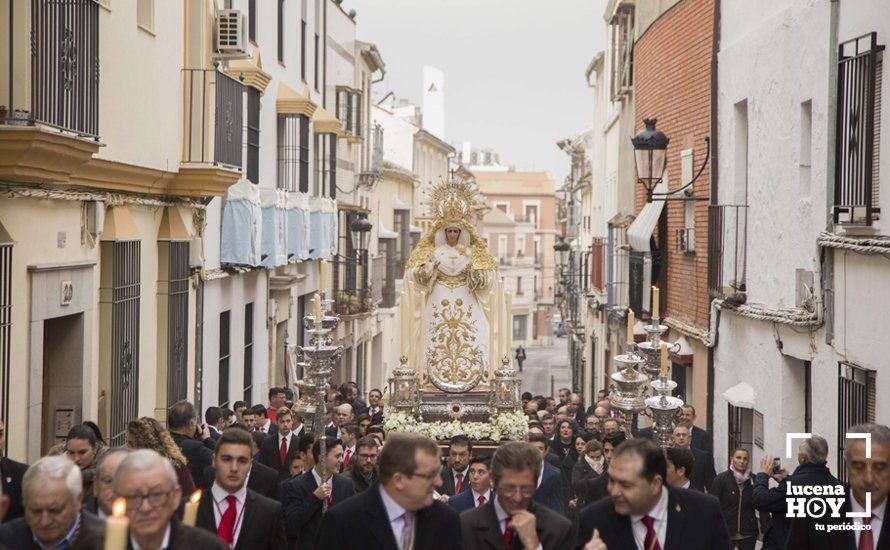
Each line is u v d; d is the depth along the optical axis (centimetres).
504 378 1848
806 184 1521
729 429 1858
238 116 1900
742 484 1340
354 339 3812
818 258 1401
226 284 2128
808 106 1512
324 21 3241
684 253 2189
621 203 3316
